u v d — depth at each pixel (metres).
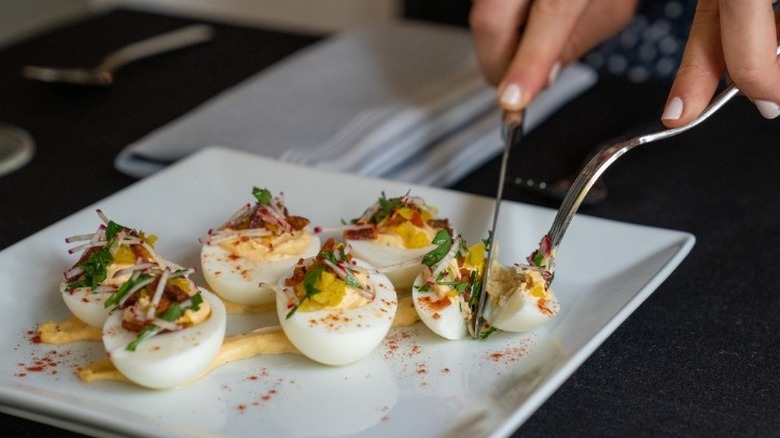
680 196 0.65
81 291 0.51
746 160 0.69
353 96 0.74
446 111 0.70
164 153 0.66
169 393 0.48
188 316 0.49
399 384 0.49
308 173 0.61
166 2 1.35
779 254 0.59
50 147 0.70
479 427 0.46
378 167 0.65
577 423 0.47
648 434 0.47
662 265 0.53
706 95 0.53
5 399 0.46
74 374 0.49
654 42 0.90
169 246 0.57
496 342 0.51
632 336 0.53
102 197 0.64
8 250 0.55
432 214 0.56
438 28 0.86
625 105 0.76
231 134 0.68
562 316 0.52
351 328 0.49
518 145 0.70
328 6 1.32
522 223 0.57
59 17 1.15
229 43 0.88
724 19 0.51
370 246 0.54
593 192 0.64
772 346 0.52
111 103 0.77
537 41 0.63
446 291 0.51
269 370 0.49
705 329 0.53
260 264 0.54
